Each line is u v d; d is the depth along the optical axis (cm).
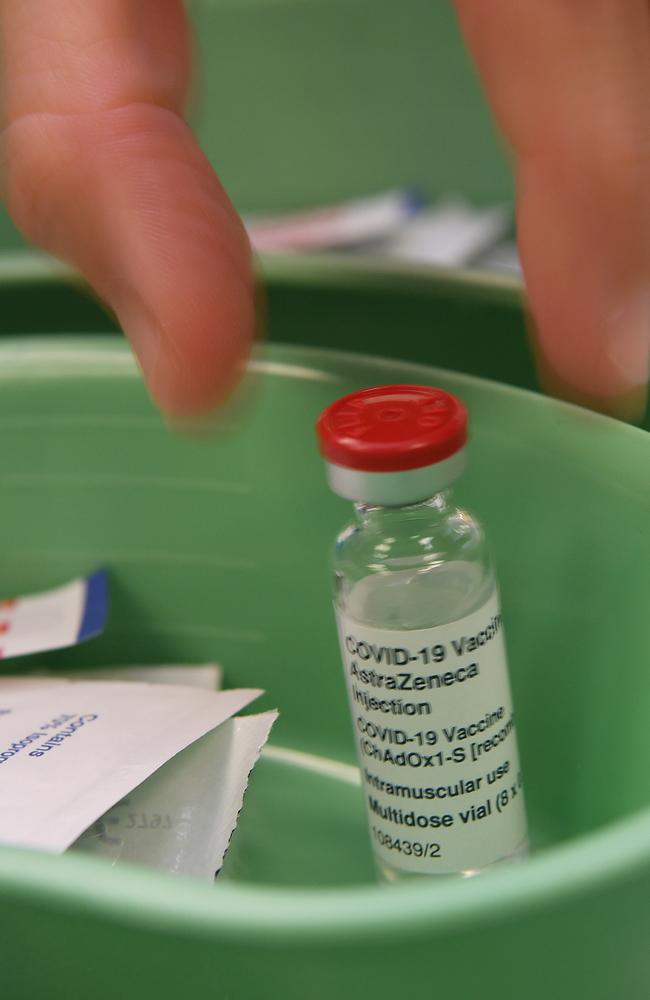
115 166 30
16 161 32
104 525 37
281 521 36
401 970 26
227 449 36
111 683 35
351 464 30
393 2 51
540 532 33
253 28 51
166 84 31
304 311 38
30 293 40
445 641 30
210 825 32
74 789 31
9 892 26
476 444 34
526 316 36
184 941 26
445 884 25
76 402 37
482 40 28
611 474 32
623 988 27
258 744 32
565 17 27
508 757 31
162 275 30
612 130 27
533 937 26
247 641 37
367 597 31
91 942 26
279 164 54
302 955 25
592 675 33
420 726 31
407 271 37
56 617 37
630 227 27
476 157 53
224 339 30
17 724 34
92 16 31
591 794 33
